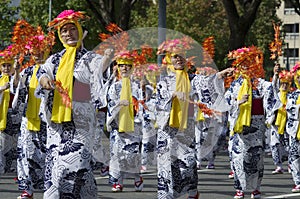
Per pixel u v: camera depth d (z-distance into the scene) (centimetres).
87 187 1220
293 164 1997
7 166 2041
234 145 1795
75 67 1211
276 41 1897
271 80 2050
